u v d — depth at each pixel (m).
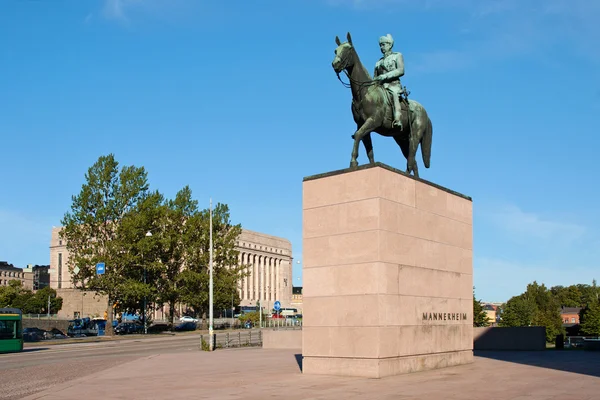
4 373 26.72
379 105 20.66
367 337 19.03
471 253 24.67
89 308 125.12
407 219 20.78
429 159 23.84
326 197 20.80
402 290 20.08
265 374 21.38
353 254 19.77
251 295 155.62
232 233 79.06
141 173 70.56
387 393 15.38
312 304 20.55
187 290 76.00
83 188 67.94
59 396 17.09
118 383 20.23
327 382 18.02
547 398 13.90
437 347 21.59
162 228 76.12
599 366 21.83
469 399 14.04
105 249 68.19
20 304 130.50
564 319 185.00
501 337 33.28
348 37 20.61
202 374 22.52
